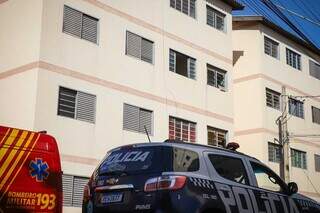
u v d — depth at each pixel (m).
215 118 23.36
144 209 6.20
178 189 6.17
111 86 18.53
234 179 7.09
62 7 17.31
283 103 28.59
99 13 18.67
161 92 20.75
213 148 7.15
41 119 15.88
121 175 6.64
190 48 22.78
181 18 22.59
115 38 19.14
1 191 7.56
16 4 17.70
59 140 16.27
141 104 19.66
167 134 20.64
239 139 27.69
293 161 29.00
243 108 27.89
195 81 22.62
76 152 16.72
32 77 16.23
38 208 8.00
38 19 16.66
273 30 29.39
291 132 29.28
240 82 28.33
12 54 17.30
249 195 7.13
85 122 17.25
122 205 6.43
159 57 21.02
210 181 6.64
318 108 32.44
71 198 16.30
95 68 18.08
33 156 8.13
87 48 17.92
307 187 29.56
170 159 6.41
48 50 16.58
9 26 17.77
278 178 7.91
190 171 6.51
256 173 7.56
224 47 24.91
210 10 24.70
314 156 30.91
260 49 28.06
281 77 29.31
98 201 6.76
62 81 16.78
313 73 32.62
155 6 21.33
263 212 7.27
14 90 16.81
